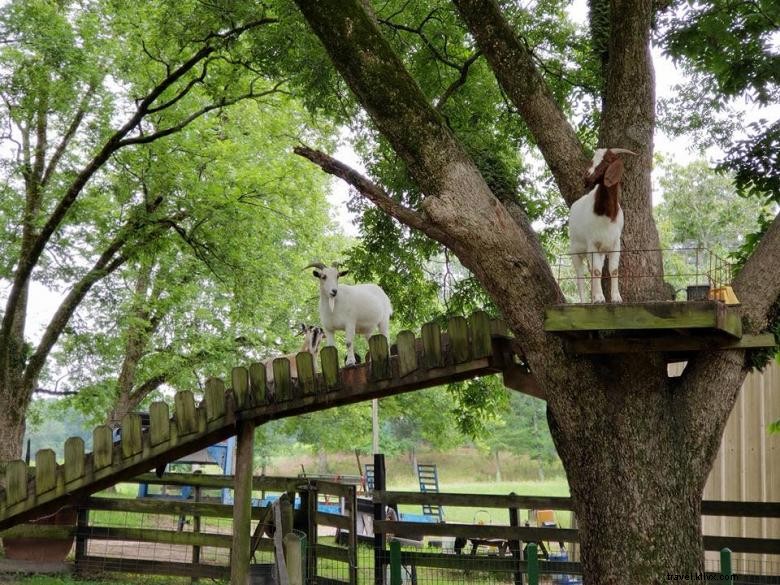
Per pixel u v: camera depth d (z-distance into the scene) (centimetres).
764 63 915
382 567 927
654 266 642
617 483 605
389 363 766
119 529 1077
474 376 797
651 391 611
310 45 1180
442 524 940
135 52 1546
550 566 899
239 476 862
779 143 862
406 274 1307
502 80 704
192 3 1387
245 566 853
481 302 1327
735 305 578
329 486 884
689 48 940
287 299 2130
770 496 1051
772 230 646
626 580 593
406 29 1223
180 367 2027
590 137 1180
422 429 2548
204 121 1681
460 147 641
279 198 1780
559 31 1215
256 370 841
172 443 864
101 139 1569
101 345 1744
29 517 916
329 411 2564
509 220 625
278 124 1855
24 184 1616
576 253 602
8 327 1436
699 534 613
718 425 628
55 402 1891
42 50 1372
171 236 1648
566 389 623
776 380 1053
